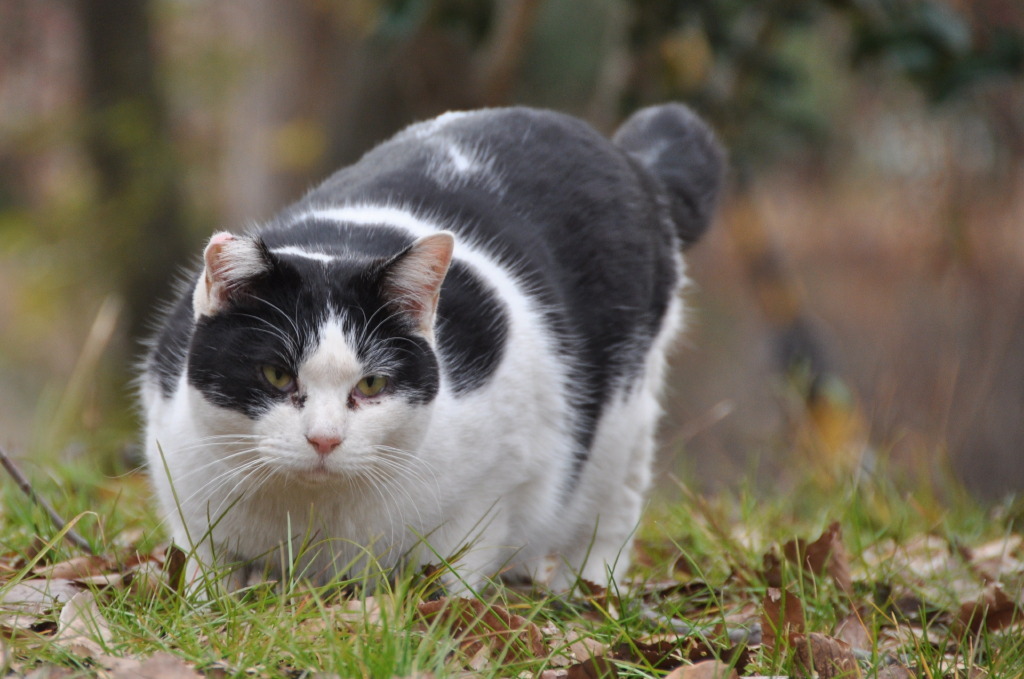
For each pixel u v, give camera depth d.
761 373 22.12
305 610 5.77
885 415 12.82
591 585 7.18
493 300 6.82
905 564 7.96
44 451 10.12
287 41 20.39
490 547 6.71
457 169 7.60
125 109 20.34
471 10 13.67
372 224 7.00
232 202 22.27
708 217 9.04
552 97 17.25
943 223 15.80
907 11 12.16
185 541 6.59
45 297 20.92
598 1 16.69
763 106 13.96
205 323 6.09
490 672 5.27
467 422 6.52
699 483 10.87
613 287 7.68
